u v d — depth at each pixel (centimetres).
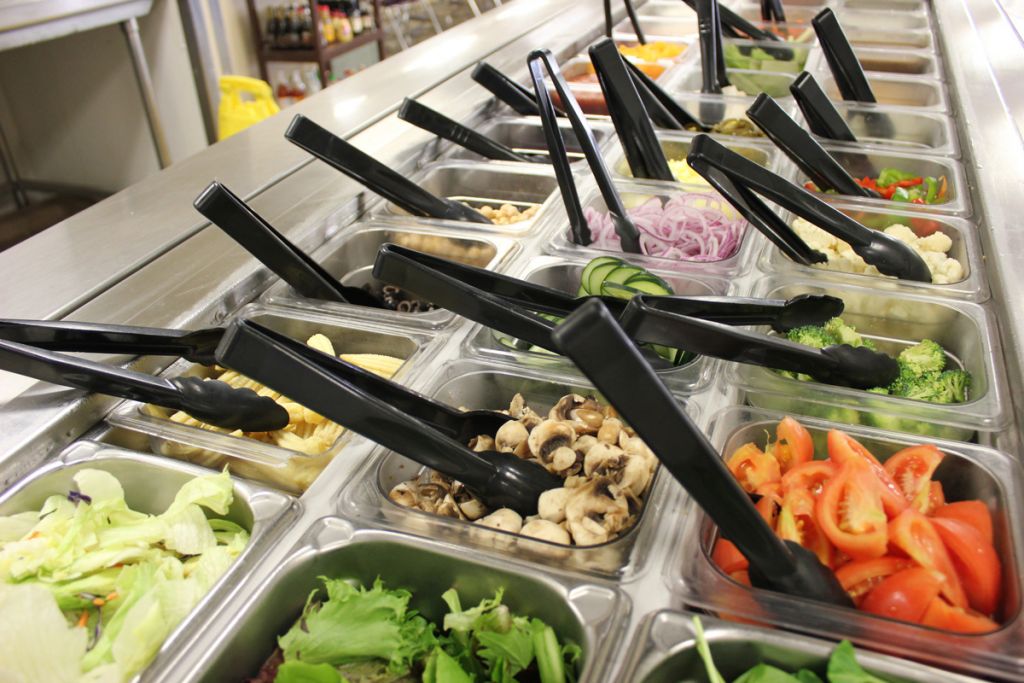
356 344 142
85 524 98
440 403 110
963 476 104
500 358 128
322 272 149
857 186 180
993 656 77
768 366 107
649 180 191
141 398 114
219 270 149
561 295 126
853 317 149
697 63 287
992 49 269
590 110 255
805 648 78
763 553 83
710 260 160
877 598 87
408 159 203
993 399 115
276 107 448
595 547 91
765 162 211
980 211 171
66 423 113
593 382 71
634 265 153
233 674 85
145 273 149
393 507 98
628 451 105
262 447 111
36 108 521
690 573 87
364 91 247
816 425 111
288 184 187
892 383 123
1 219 507
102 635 87
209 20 488
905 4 361
